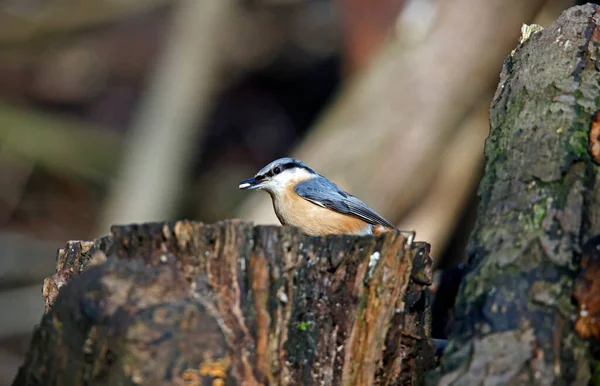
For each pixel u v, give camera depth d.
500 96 6.41
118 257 5.29
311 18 26.27
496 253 5.23
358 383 5.35
